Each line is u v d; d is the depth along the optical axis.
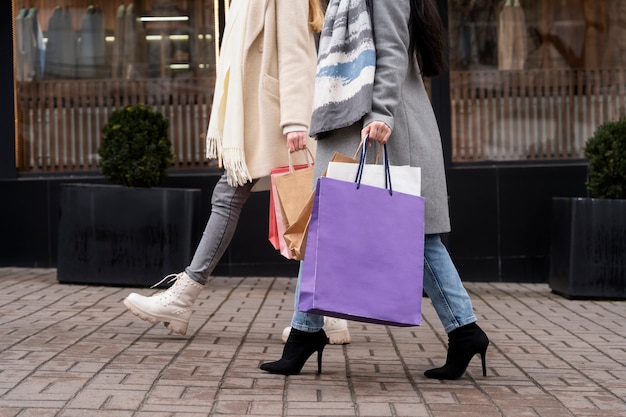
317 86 4.02
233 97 5.24
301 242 3.87
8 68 9.02
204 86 9.07
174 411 3.50
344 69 4.00
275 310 6.52
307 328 4.22
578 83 8.99
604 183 7.49
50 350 4.73
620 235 7.38
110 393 3.78
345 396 3.80
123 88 9.11
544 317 6.46
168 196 7.66
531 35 8.98
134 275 7.67
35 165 9.09
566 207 7.53
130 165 7.71
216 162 9.05
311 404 3.65
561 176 8.67
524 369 4.50
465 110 8.94
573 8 8.99
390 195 3.78
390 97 3.89
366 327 5.84
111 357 4.56
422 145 4.08
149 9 9.09
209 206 8.86
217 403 3.64
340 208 3.71
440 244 4.15
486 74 8.95
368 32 3.93
